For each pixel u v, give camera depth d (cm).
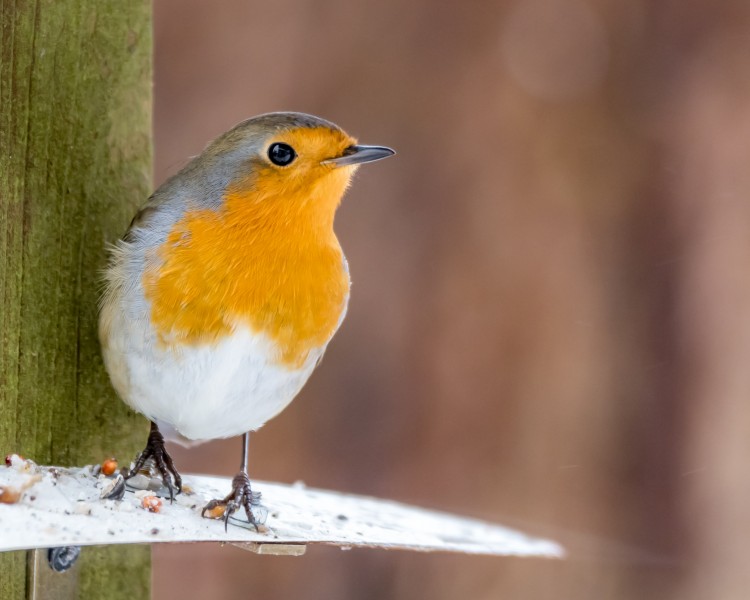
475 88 1458
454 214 1430
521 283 1422
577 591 1377
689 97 1481
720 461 1430
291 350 759
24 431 759
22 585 731
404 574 1367
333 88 1442
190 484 801
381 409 1399
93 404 790
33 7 771
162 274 732
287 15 1443
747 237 1454
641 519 1416
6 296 753
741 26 1495
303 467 1380
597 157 1459
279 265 750
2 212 751
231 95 1414
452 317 1414
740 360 1443
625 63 1488
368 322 1407
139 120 823
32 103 770
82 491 684
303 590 1358
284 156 757
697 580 1402
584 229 1445
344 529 743
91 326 791
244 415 775
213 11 1425
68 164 786
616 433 1428
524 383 1411
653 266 1454
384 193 1428
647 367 1438
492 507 1393
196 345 733
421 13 1467
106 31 806
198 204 754
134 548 800
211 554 1356
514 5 1485
